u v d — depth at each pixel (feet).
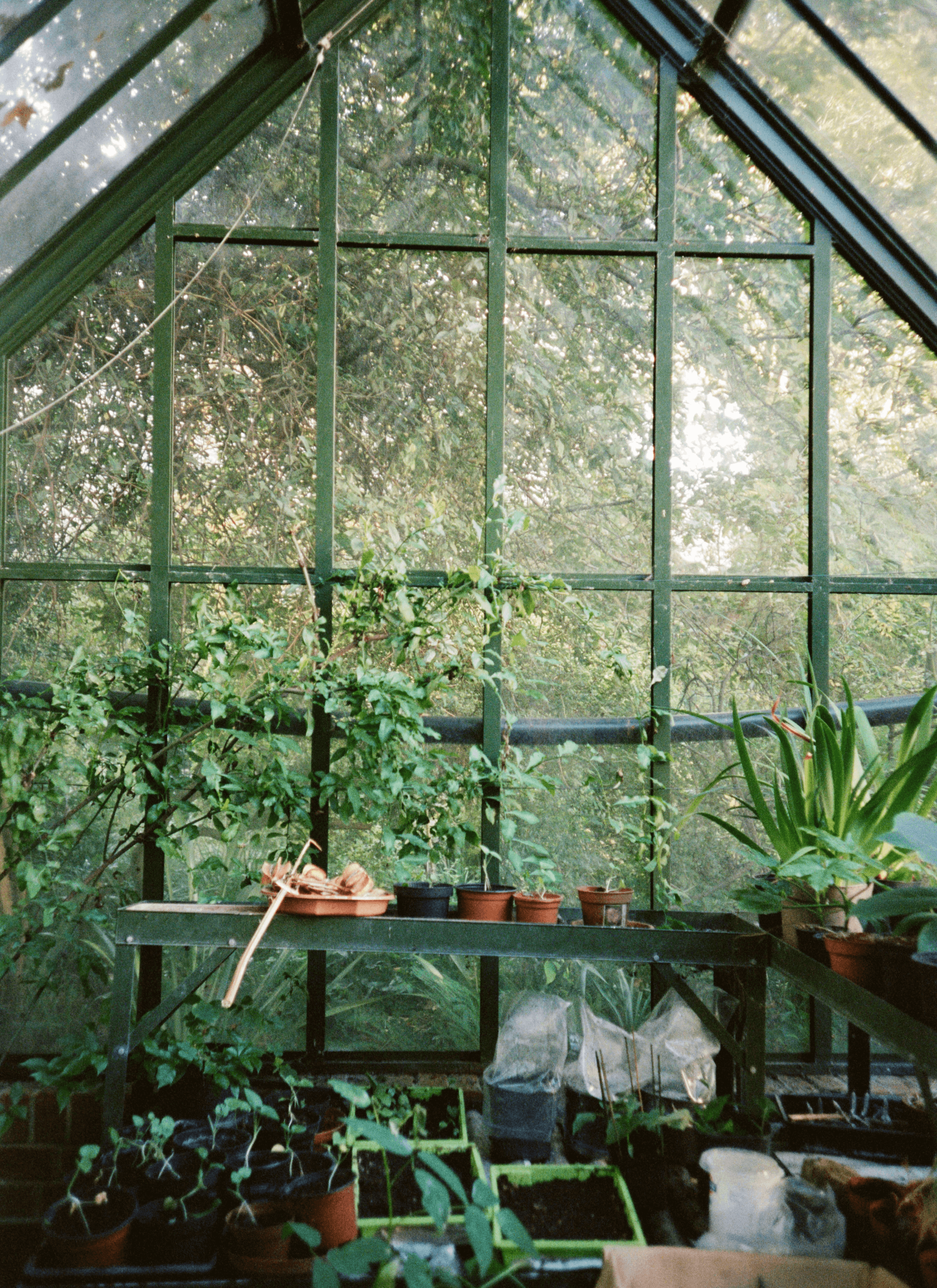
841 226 9.48
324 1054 8.96
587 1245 5.92
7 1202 8.07
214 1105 8.02
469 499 9.40
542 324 9.52
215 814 8.79
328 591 9.21
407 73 9.45
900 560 9.64
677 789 9.42
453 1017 9.04
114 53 7.62
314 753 9.09
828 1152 7.21
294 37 9.07
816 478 9.51
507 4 9.46
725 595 9.53
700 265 9.62
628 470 9.52
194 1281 5.72
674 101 9.52
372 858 9.06
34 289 9.07
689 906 9.32
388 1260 5.37
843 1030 9.23
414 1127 7.32
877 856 7.90
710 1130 6.86
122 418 9.22
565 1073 8.36
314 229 9.31
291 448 9.32
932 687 7.95
